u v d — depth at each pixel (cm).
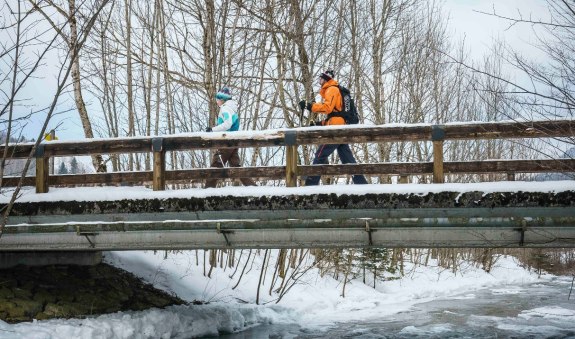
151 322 903
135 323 873
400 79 1922
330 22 1465
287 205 745
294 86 1348
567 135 673
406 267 2116
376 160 1736
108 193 802
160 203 781
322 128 758
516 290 1969
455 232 716
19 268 952
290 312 1234
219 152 911
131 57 1429
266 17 1326
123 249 816
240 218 760
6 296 845
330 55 1480
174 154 1409
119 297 977
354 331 1098
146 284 1087
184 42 1370
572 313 1379
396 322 1213
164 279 1139
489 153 2053
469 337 1051
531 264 2920
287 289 1301
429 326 1166
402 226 716
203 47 1302
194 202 771
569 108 613
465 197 703
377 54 1769
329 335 1052
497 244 705
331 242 743
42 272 966
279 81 1314
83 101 1166
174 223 768
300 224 739
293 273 1312
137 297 1009
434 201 711
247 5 1343
